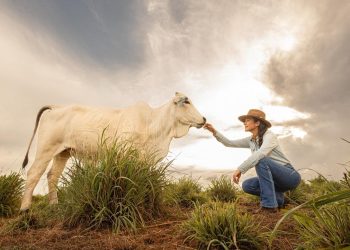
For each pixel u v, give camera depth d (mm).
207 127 5359
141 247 2799
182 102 5473
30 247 2826
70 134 5320
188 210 4738
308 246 2332
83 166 3783
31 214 3756
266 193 4289
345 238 2182
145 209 3715
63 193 3777
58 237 3146
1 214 4867
